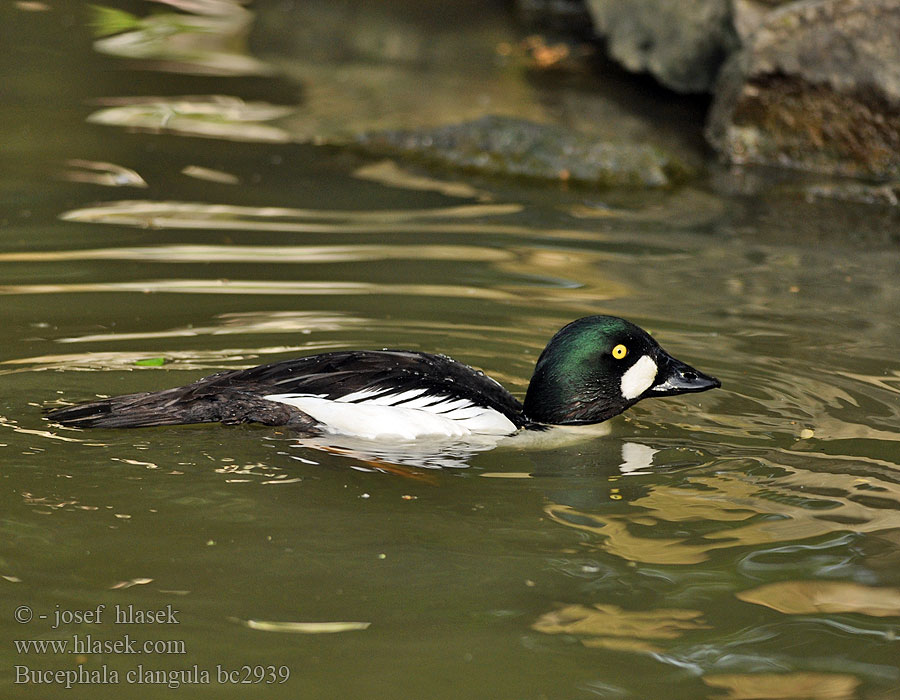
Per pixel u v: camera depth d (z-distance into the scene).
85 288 11.50
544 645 6.29
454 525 7.56
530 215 14.99
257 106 19.45
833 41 17.17
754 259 13.62
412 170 16.77
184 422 8.55
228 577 6.82
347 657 6.13
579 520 7.68
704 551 7.31
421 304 11.49
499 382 9.79
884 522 7.68
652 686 6.00
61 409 8.64
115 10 25.12
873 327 11.41
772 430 9.15
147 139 17.48
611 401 9.32
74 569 6.84
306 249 13.07
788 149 17.83
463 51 23.30
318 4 26.62
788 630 6.50
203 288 11.63
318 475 8.16
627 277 12.73
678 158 17.41
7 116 18.27
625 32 21.05
